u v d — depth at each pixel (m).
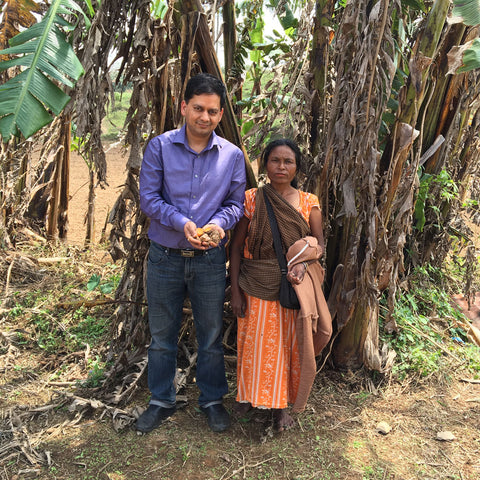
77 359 2.91
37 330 3.23
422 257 3.63
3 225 4.45
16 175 4.65
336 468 2.12
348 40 2.34
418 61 2.31
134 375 2.64
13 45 1.91
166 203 2.07
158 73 2.49
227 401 2.58
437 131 3.25
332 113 2.43
